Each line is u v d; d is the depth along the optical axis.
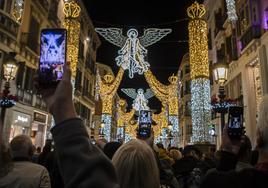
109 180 0.99
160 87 24.88
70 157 0.98
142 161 2.06
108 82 26.84
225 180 2.18
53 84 1.11
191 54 11.88
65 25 14.36
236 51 20.30
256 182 1.75
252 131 17.42
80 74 34.25
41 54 1.43
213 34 26.91
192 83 11.75
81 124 1.05
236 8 20.30
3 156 2.10
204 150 11.23
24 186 2.95
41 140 23.77
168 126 24.94
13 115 18.58
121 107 45.50
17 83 18.92
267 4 15.69
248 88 18.23
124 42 16.44
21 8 19.05
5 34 17.31
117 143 4.75
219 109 9.16
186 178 5.74
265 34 15.48
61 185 4.22
